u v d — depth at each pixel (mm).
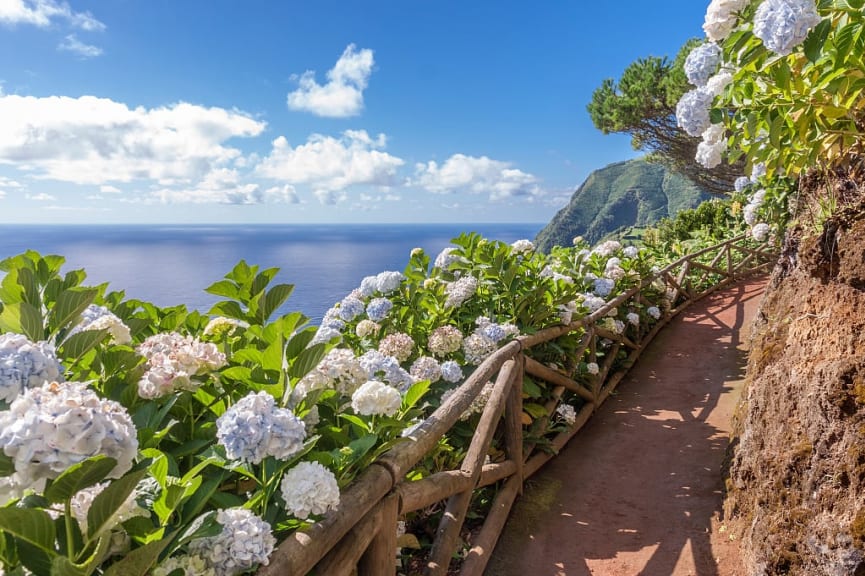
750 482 2719
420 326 3838
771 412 2645
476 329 3734
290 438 1360
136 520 1097
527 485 3488
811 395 2225
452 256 4570
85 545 993
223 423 1351
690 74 2541
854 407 2039
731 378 5391
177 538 1210
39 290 1943
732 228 13172
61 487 916
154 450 1346
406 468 1868
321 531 1393
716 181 15406
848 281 2375
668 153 14883
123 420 1021
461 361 3564
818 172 3721
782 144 2518
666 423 4438
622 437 4215
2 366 1147
